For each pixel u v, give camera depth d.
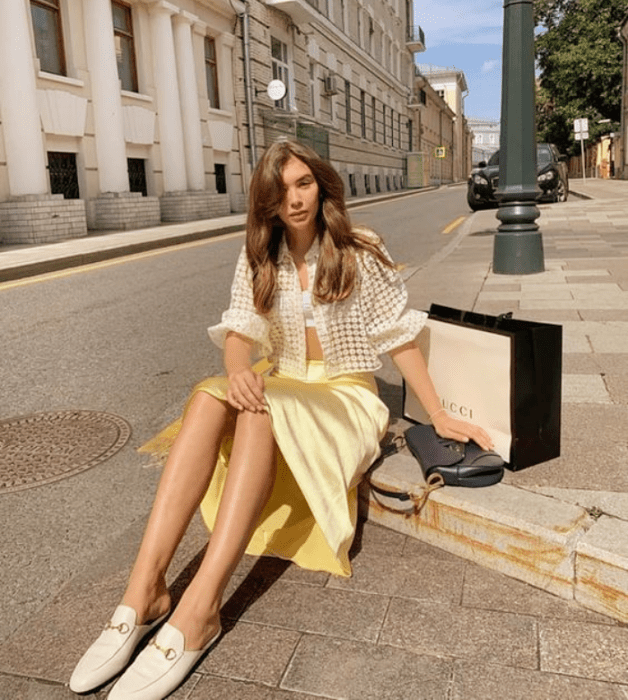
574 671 1.61
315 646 1.75
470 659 1.67
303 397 1.97
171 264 9.89
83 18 15.15
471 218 15.23
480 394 2.35
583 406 2.98
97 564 2.23
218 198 19.80
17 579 2.16
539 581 1.92
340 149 34.44
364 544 2.21
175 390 4.03
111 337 5.41
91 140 15.41
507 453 2.28
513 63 6.55
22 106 12.82
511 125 6.67
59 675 1.71
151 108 17.67
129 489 2.77
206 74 20.47
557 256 8.16
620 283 6.05
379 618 1.85
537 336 2.24
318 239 2.20
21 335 5.56
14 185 12.99
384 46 44.88
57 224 13.04
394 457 2.39
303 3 25.05
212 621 1.72
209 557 1.73
